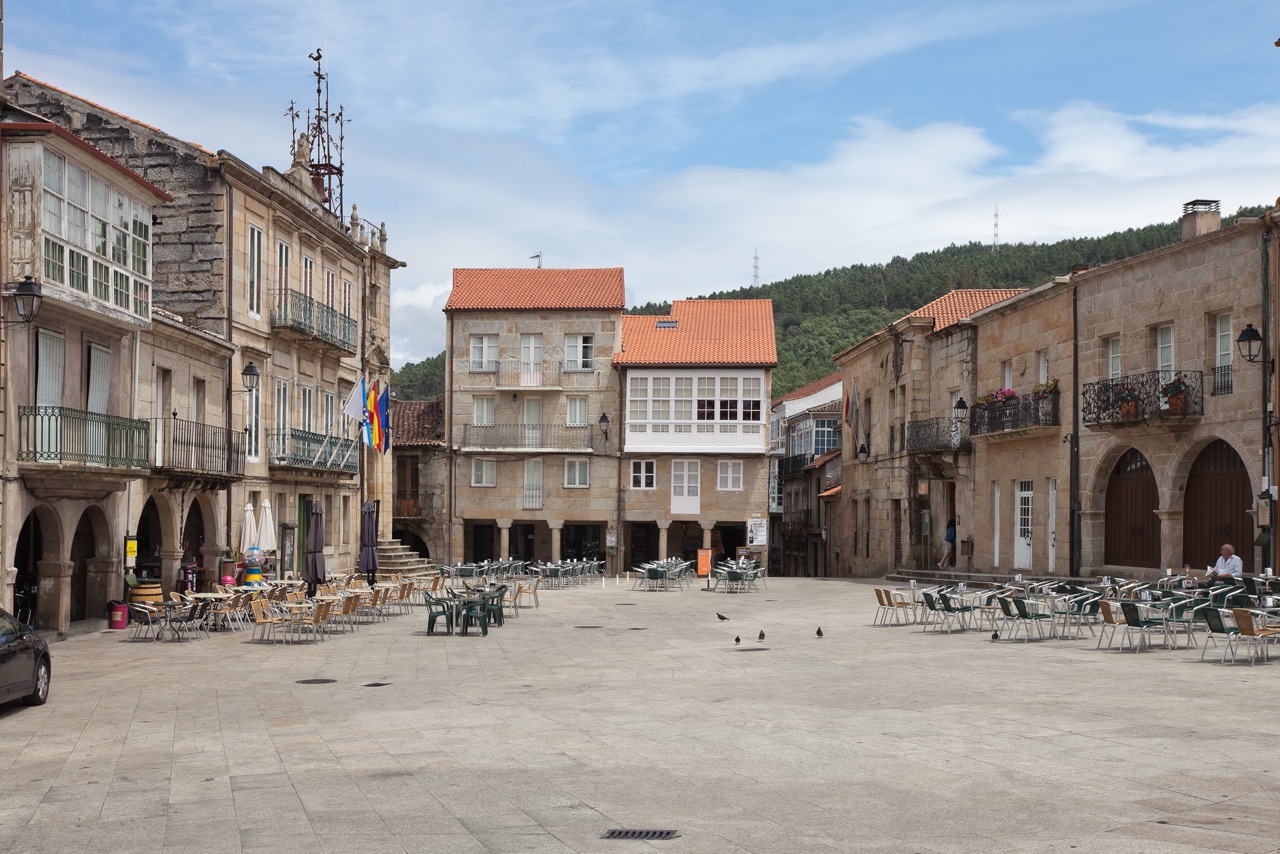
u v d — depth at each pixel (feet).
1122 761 34.42
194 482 93.04
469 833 28.35
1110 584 83.05
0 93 70.79
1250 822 27.25
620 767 35.78
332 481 129.18
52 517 76.23
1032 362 119.34
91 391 79.61
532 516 174.19
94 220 77.46
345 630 86.07
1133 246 364.58
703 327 179.73
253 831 29.19
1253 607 65.31
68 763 38.78
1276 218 82.43
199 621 83.92
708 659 66.08
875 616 93.40
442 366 394.11
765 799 31.14
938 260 463.42
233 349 101.91
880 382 165.17
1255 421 84.69
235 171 104.63
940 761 35.35
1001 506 125.80
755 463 172.55
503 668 63.72
